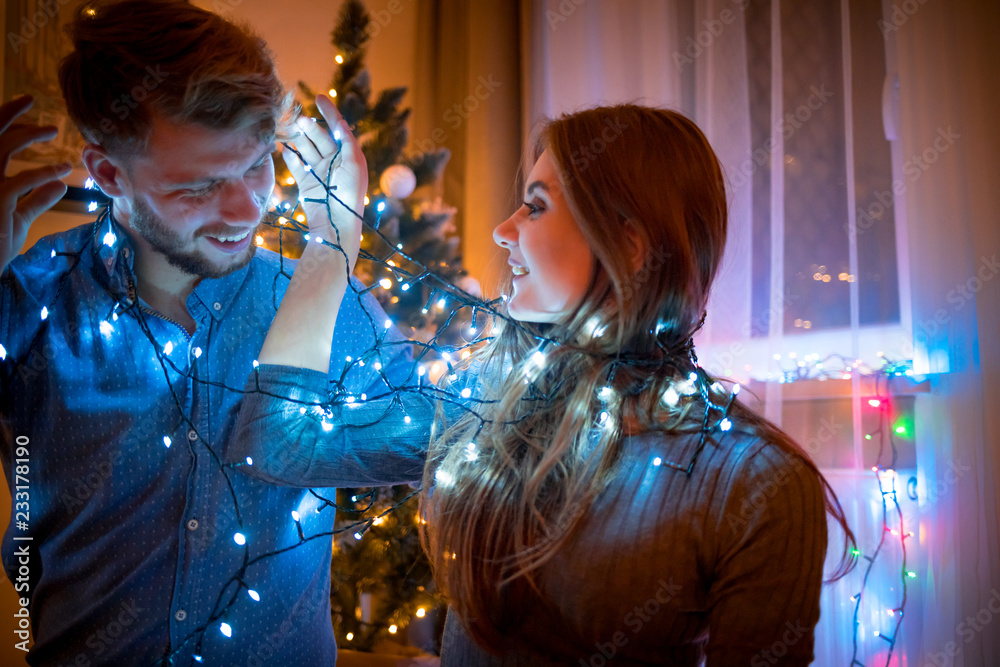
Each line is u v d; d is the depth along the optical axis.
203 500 1.02
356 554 2.00
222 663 1.02
